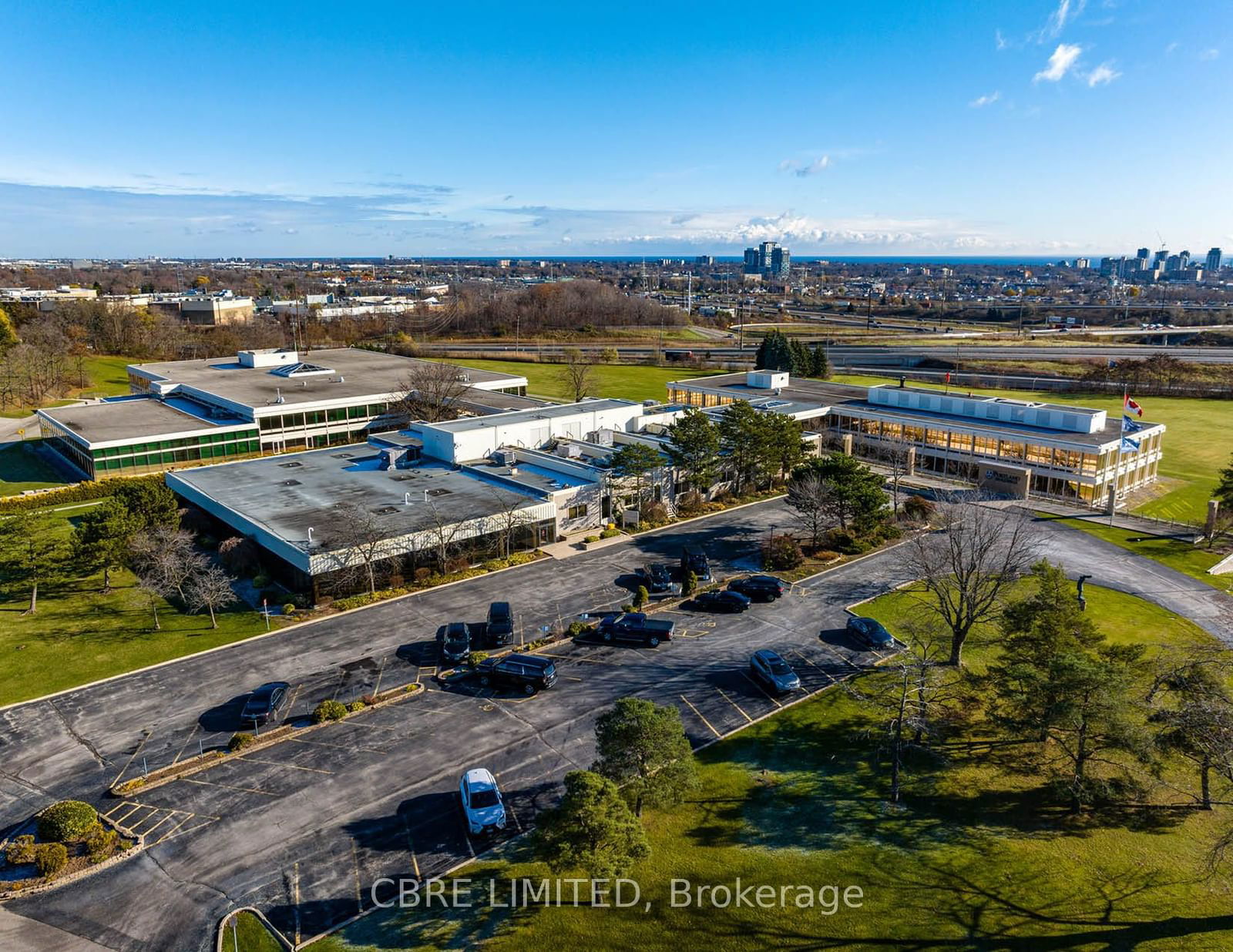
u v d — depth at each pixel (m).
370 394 98.25
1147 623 50.38
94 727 38.91
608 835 26.56
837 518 66.62
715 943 26.72
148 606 52.12
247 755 37.00
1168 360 149.50
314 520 58.84
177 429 85.31
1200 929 27.11
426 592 54.53
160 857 30.73
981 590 49.84
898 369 164.12
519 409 95.12
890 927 27.38
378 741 38.09
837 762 36.72
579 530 66.50
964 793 34.66
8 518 58.31
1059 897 28.69
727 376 119.00
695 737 38.50
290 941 26.81
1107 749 35.78
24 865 30.27
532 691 42.31
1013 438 79.19
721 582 56.41
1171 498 78.81
